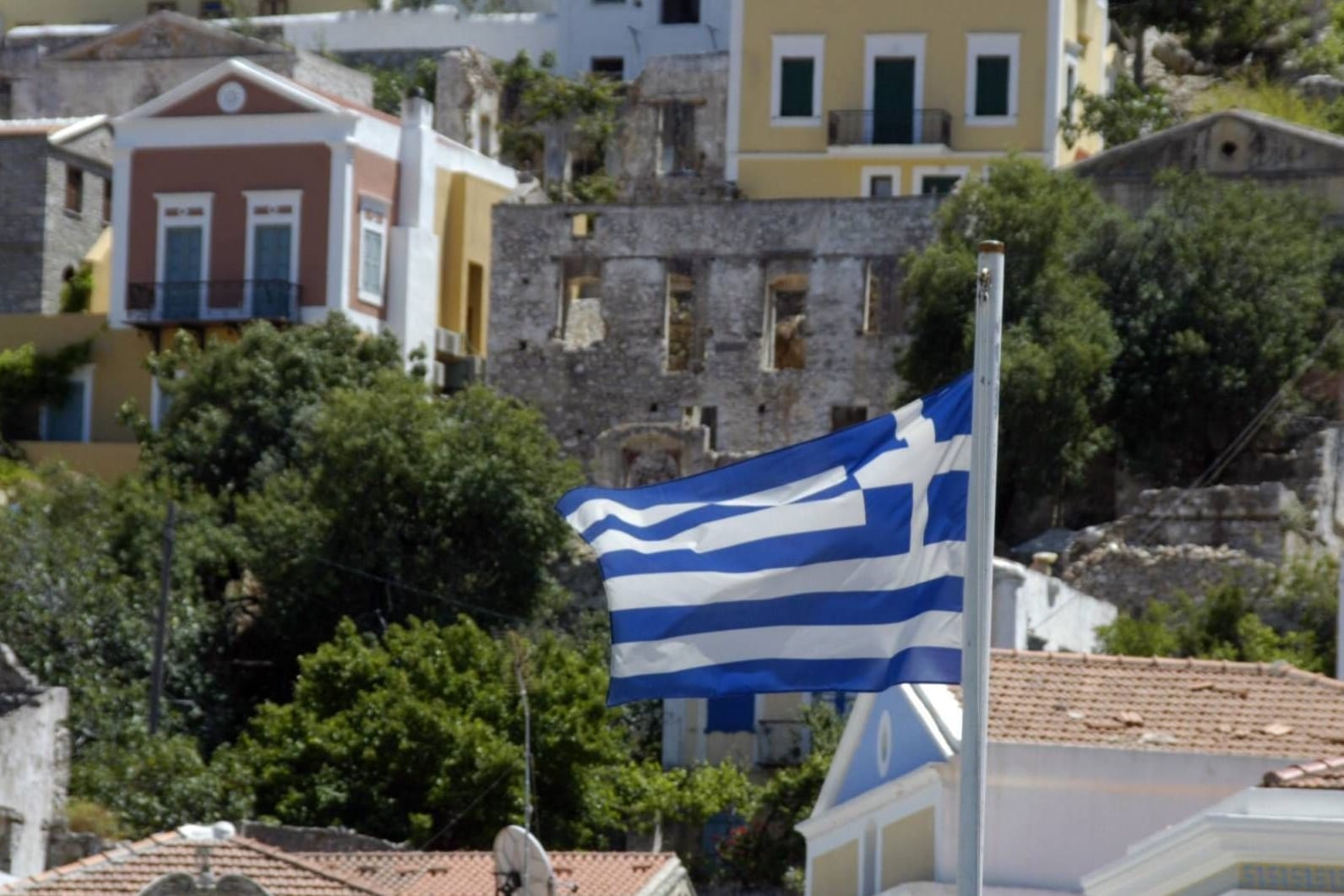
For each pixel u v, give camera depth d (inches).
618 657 2135.8
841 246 6486.2
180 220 6884.8
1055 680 2962.6
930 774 2839.6
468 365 6998.0
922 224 6427.2
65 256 7534.5
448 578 5521.7
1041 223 5969.5
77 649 5088.6
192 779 4520.2
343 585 5477.4
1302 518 5521.7
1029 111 7145.7
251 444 6058.1
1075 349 5753.0
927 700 2913.4
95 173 7652.6
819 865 3120.1
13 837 3941.9
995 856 2790.4
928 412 2148.1
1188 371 5895.7
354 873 3570.4
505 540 5546.3
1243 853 2149.4
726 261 6555.1
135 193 6929.1
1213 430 5925.2
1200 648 4594.0
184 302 6835.6
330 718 4768.7
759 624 2132.1
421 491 5541.3
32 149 7500.0
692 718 5029.5
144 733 4808.1
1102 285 5994.1
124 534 5428.2
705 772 4726.9
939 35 7194.9
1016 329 5841.5
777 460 2170.3
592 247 6643.7
